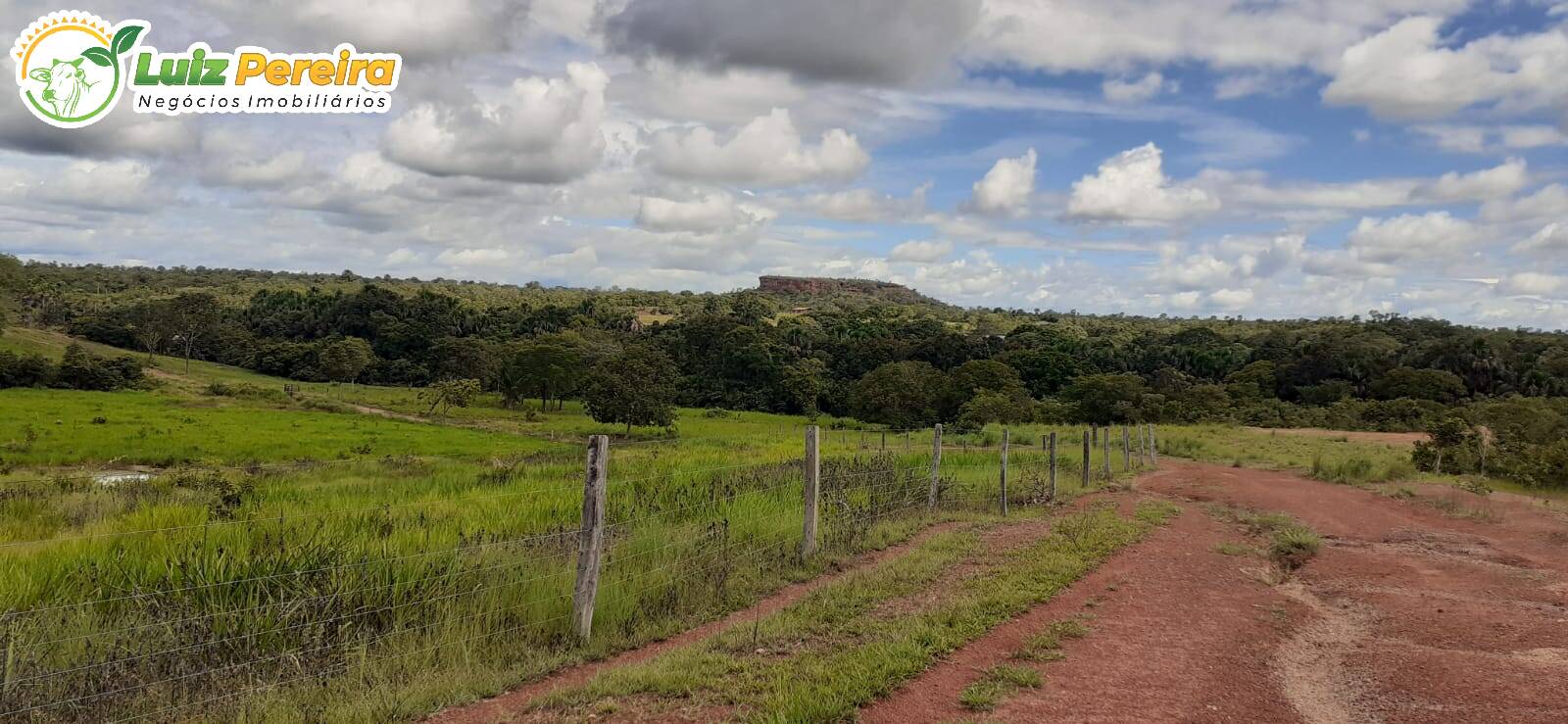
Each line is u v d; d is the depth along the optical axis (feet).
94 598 18.95
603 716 15.12
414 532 26.94
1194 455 98.84
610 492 37.55
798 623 20.62
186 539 23.88
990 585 24.80
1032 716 15.31
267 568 19.72
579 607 19.65
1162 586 26.76
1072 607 23.30
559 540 26.16
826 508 36.06
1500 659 19.33
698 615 22.34
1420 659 19.43
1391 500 52.13
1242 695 17.01
